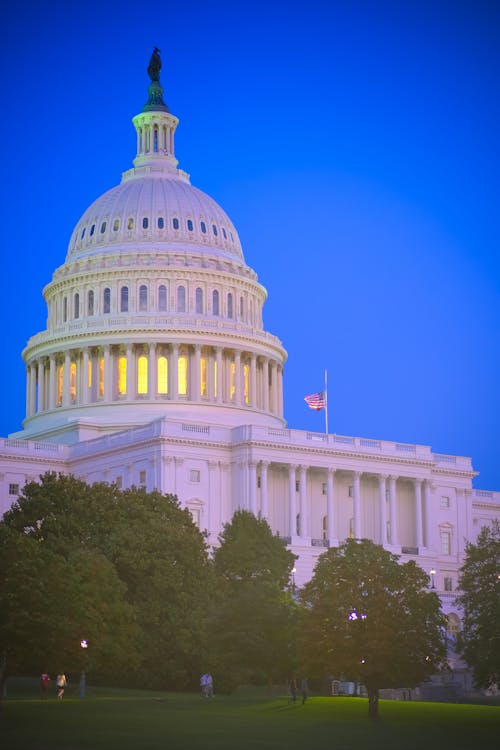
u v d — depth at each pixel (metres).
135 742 171.88
